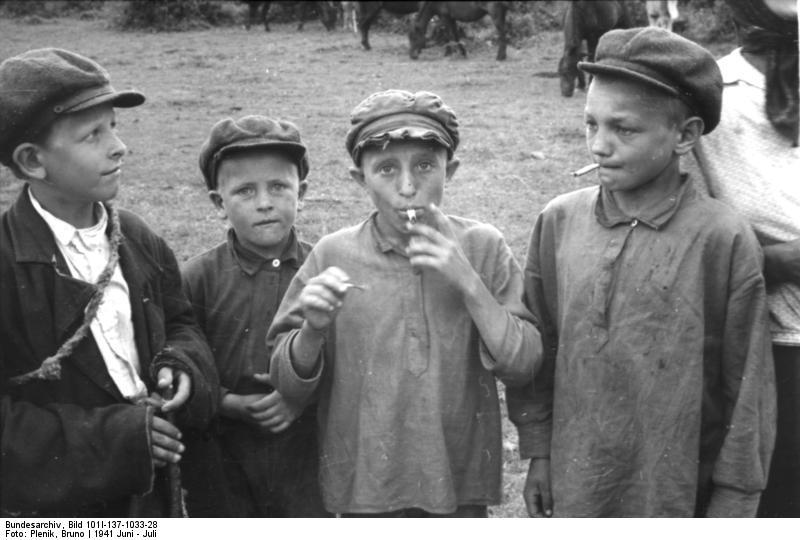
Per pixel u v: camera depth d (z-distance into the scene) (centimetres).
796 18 231
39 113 217
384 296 230
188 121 1062
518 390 240
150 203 746
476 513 237
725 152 240
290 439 259
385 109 223
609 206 228
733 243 219
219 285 265
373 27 2120
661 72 213
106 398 226
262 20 2211
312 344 222
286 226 261
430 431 226
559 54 1733
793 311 234
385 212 226
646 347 219
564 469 228
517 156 902
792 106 236
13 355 222
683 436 218
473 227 240
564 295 228
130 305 233
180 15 2009
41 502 216
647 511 221
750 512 219
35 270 221
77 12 1989
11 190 750
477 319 221
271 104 1167
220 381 261
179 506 234
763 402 220
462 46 1692
